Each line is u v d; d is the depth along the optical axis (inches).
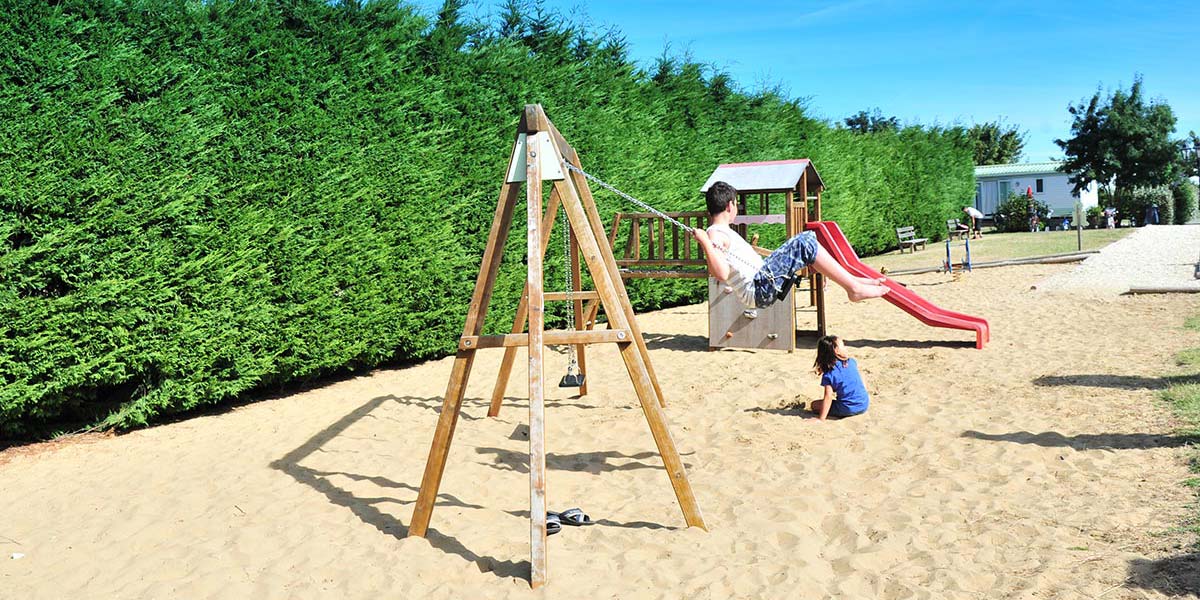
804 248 206.8
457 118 458.6
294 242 358.3
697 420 288.5
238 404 351.9
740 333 436.8
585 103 563.5
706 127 709.3
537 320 178.5
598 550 180.5
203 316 320.8
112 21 304.0
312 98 372.8
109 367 295.3
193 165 323.9
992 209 1936.5
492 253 192.9
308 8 381.1
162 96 310.8
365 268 393.1
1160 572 149.9
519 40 577.3
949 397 302.5
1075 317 481.4
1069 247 1016.2
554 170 190.5
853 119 1763.0
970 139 1488.7
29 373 274.7
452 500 215.6
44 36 279.6
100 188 287.4
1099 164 1743.4
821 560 169.2
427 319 436.1
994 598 146.3
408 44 429.1
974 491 203.8
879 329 483.2
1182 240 991.0
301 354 370.9
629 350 189.6
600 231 263.7
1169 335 398.3
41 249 271.6
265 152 352.8
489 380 376.2
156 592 165.8
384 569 172.9
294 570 173.8
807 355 414.9
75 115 285.9
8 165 266.7
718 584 158.7
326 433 288.4
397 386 376.2
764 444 255.8
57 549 192.4
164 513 212.4
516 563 174.2
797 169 455.8
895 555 168.4
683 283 645.9
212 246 327.3
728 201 209.6
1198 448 218.4
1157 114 1706.4
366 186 393.1
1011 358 371.2
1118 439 234.5
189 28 325.1
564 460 249.3
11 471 262.8
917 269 849.5
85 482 247.4
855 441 252.5
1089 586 147.3
